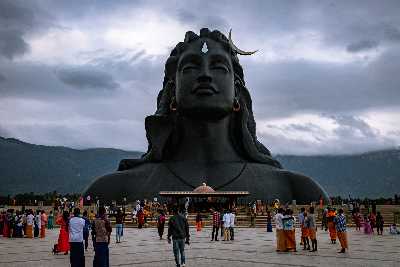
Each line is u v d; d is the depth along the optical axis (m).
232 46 55.81
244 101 55.84
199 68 52.00
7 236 27.06
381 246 20.42
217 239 23.97
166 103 55.53
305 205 50.66
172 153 55.44
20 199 72.88
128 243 22.39
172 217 13.41
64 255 17.19
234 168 53.16
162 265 14.17
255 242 22.42
